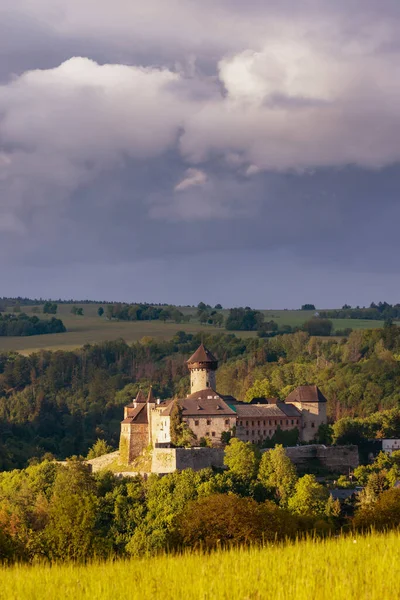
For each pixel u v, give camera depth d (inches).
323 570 4751.5
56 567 5900.6
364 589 4360.2
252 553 5615.2
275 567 4921.3
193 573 5022.1
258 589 4461.1
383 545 5497.1
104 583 4958.2
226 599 4387.3
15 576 5477.4
